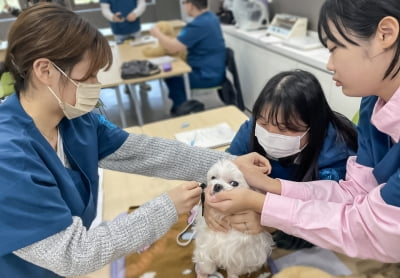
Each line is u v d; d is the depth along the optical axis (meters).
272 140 0.98
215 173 0.87
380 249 0.68
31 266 0.74
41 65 0.66
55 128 0.84
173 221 0.76
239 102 3.08
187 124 1.69
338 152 1.06
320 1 2.45
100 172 1.32
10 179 0.59
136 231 0.70
